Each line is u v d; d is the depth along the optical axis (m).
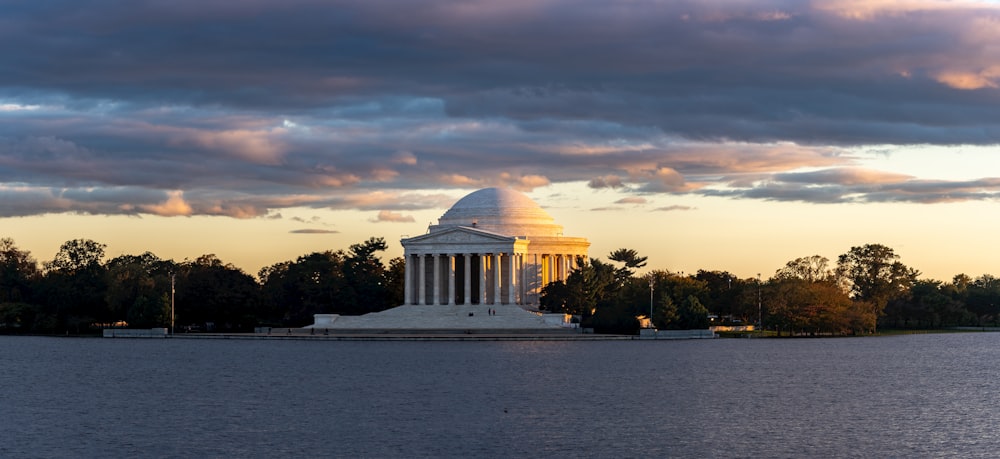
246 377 183.88
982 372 198.00
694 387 167.38
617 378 180.50
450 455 111.38
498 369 197.12
